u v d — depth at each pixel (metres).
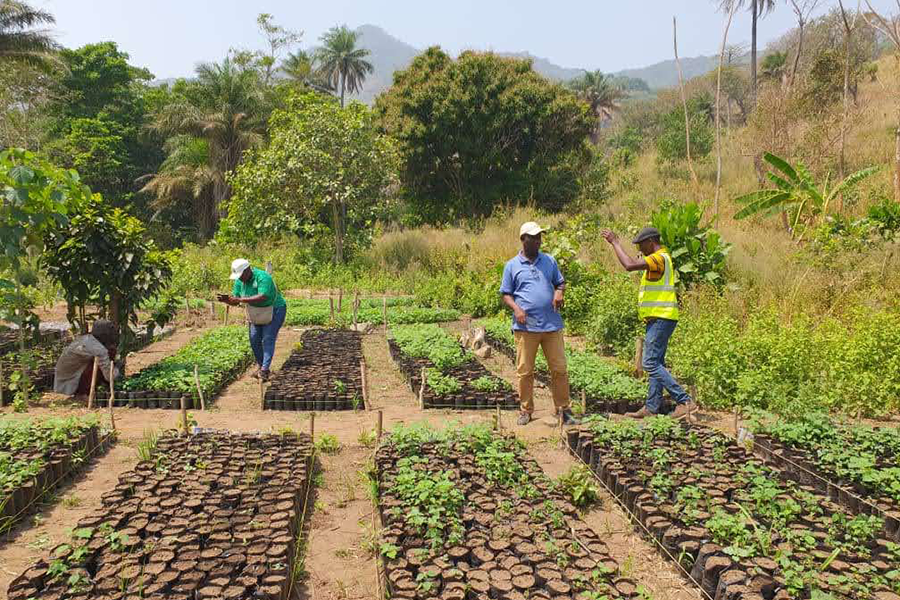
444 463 5.68
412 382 8.91
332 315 14.30
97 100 42.31
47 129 37.59
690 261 12.88
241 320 15.02
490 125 30.45
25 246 8.01
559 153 31.53
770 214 18.69
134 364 10.52
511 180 31.89
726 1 19.94
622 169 36.28
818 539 4.52
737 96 48.44
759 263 13.78
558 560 4.18
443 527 4.57
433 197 32.66
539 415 7.78
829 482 5.53
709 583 4.11
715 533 4.53
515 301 7.14
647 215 23.67
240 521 4.62
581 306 13.27
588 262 15.89
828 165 22.66
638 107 59.97
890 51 44.31
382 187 21.97
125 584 3.87
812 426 6.60
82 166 36.41
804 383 8.10
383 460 5.80
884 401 8.02
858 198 20.05
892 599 3.78
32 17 28.41
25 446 5.90
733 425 7.42
